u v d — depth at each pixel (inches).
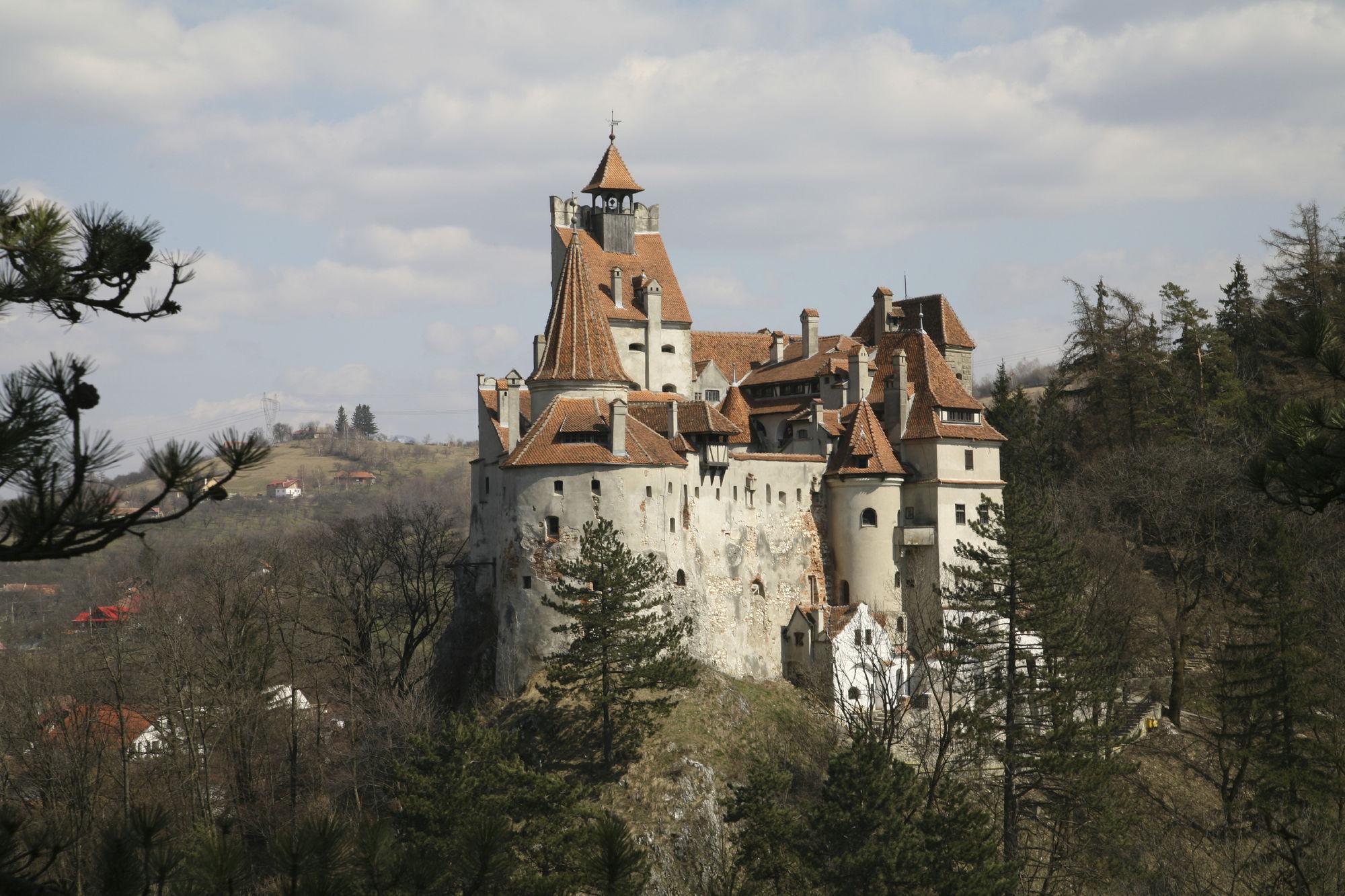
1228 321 6289.4
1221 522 4788.4
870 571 4638.3
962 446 4729.3
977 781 3671.3
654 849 3548.2
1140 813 3494.1
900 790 2977.4
